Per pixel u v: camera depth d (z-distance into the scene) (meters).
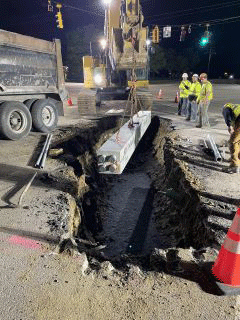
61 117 12.87
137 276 3.28
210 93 10.40
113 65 10.27
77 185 6.20
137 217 7.62
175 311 2.78
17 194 5.30
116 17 11.20
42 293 2.99
